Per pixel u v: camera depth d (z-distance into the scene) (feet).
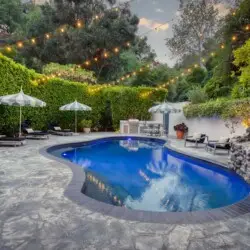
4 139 31.12
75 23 74.13
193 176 23.62
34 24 75.61
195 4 73.51
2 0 88.84
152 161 30.63
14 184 14.90
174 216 10.89
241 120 35.40
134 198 17.06
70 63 75.05
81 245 8.21
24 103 32.71
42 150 28.09
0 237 8.57
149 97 64.64
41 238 8.58
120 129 59.67
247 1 34.99
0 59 34.30
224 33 39.55
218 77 49.03
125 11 76.13
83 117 59.47
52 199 12.42
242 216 11.21
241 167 20.13
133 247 8.20
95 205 11.76
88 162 29.40
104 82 81.20
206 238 9.00
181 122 54.08
